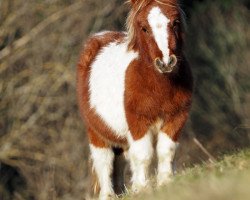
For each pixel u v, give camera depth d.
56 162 20.42
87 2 20.62
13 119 20.39
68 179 20.50
